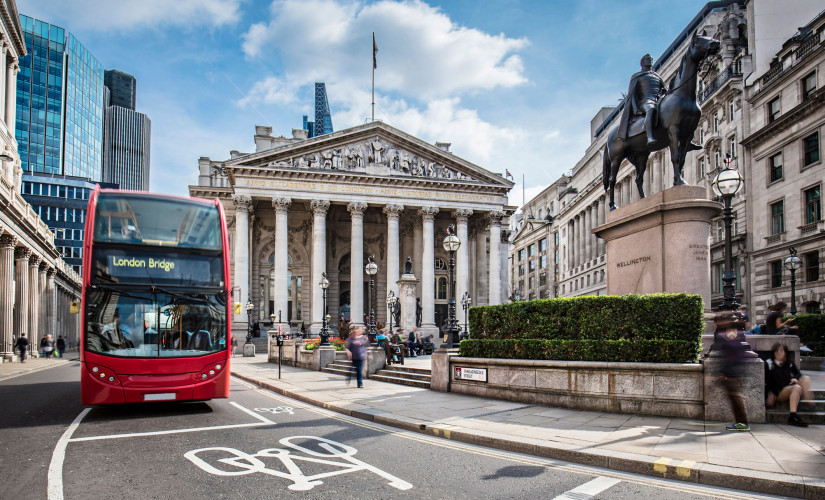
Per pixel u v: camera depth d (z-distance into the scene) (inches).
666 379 480.4
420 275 2581.2
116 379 544.4
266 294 2539.4
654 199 575.8
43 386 913.5
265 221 2566.4
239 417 564.4
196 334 584.4
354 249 2347.4
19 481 323.3
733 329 418.0
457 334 823.1
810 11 1802.4
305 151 2340.1
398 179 2405.3
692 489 301.0
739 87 1882.4
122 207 588.1
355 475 334.3
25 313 1872.5
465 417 506.9
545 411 530.3
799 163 1599.4
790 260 1030.4
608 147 683.4
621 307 531.5
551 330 589.0
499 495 295.1
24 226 1800.0
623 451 356.8
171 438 449.7
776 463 319.3
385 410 561.0
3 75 2134.6
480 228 2751.0
